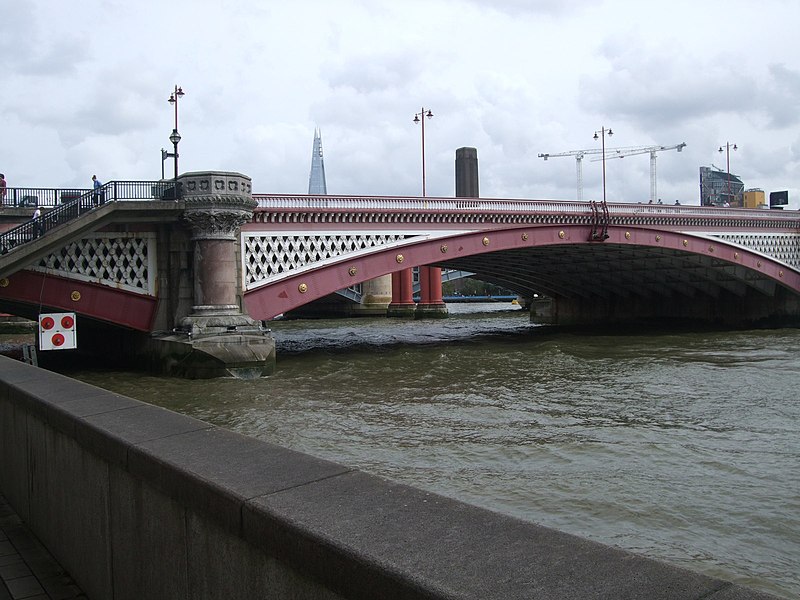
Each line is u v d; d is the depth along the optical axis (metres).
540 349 46.16
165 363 33.97
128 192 34.78
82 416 6.07
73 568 6.30
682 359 40.09
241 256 37.09
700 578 2.71
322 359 41.22
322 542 3.16
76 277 33.75
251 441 5.07
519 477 16.59
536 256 58.62
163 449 4.86
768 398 26.92
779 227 63.28
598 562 2.89
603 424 22.42
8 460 8.50
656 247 54.09
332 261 39.62
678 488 15.70
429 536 3.19
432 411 24.80
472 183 123.62
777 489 15.61
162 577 4.71
